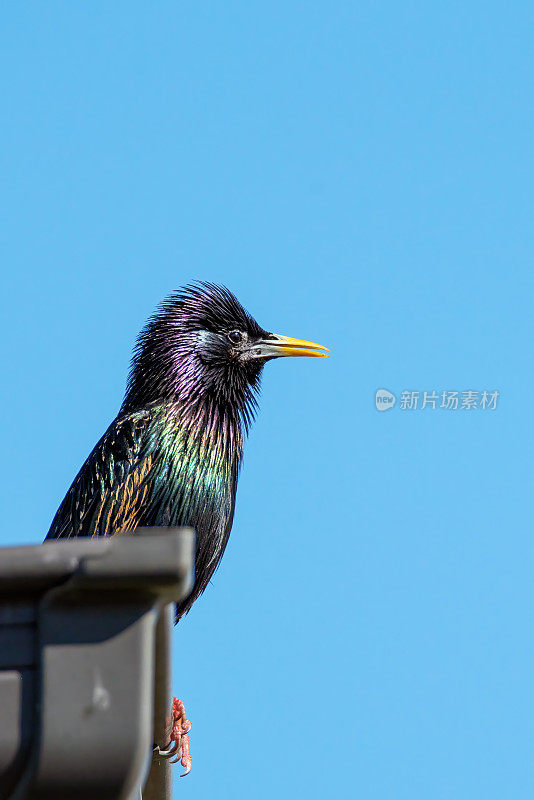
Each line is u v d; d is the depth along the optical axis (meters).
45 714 4.91
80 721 4.92
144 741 4.94
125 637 4.99
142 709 4.95
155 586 4.83
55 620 4.99
